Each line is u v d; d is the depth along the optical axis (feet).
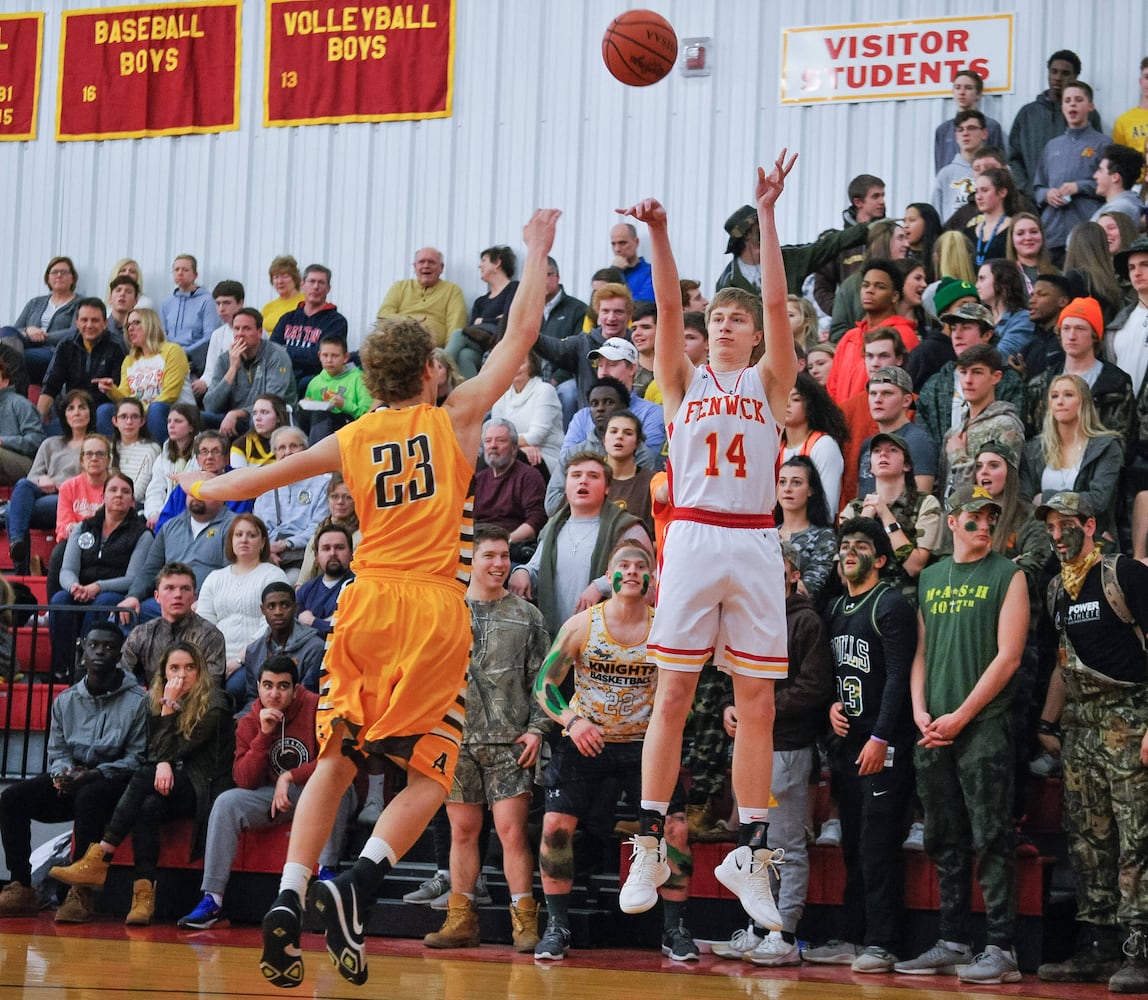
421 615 18.10
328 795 18.16
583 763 27.89
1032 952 26.91
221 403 46.88
